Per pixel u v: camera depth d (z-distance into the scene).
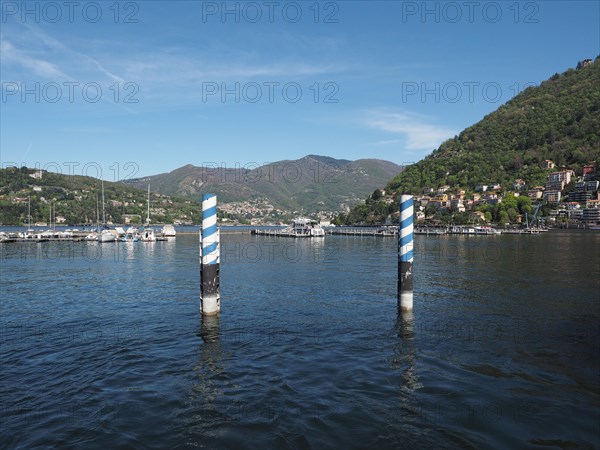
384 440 7.81
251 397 9.77
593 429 8.24
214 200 17.50
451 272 33.88
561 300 21.41
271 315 18.36
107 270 37.56
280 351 13.29
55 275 33.69
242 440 7.84
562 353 12.95
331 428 8.28
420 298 22.08
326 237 131.62
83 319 17.72
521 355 12.75
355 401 9.54
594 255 52.66
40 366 11.91
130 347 13.73
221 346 13.83
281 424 8.45
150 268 39.38
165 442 7.79
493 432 8.12
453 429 8.23
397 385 10.46
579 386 10.37
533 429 8.23
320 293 24.16
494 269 36.25
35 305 20.88
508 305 20.19
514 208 185.25
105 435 8.03
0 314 18.78
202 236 17.58
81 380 10.85
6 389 10.24
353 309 19.59
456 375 11.14
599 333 15.20
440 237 121.88
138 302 21.58
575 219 188.62
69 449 7.54
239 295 23.55
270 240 113.31
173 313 18.84
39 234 92.06
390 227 170.00
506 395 9.83
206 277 17.52
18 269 38.44
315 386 10.43
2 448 7.55
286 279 30.47
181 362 12.27
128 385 10.52
